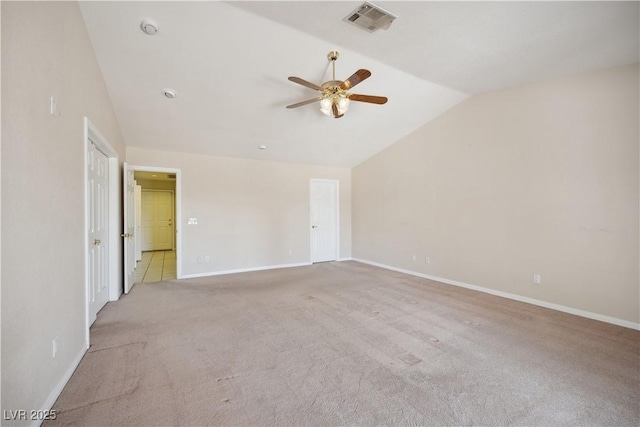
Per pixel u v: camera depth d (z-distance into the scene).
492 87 3.89
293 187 6.28
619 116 2.98
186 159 5.18
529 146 3.69
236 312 3.38
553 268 3.50
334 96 3.05
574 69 3.17
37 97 1.61
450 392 1.90
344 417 1.66
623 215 2.98
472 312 3.39
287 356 2.36
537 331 2.85
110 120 3.58
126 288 4.15
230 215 5.57
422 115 4.76
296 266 6.23
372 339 2.67
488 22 2.44
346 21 2.52
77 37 2.31
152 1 2.33
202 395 1.85
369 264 6.44
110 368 2.16
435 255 4.95
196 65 3.12
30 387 1.49
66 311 2.00
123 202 4.27
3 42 1.29
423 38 2.73
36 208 1.58
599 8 2.15
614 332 2.83
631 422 1.63
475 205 4.32
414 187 5.32
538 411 1.72
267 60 3.10
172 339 2.66
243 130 4.62
